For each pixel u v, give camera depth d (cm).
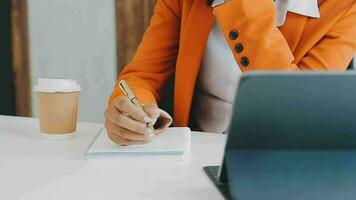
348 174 49
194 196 53
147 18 179
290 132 47
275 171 49
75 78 193
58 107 82
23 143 81
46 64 194
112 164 67
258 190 49
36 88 83
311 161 49
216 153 73
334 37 100
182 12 108
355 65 102
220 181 57
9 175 61
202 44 105
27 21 191
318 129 47
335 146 48
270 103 44
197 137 85
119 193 54
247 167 49
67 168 65
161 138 78
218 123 114
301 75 43
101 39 187
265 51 81
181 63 107
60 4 189
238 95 44
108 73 189
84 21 188
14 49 192
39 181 59
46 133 83
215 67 109
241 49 83
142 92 102
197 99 115
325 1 103
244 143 48
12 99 196
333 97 44
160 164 67
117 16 183
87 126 96
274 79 43
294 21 101
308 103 45
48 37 192
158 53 114
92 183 58
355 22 102
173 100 115
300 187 49
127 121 72
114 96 94
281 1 101
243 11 82
